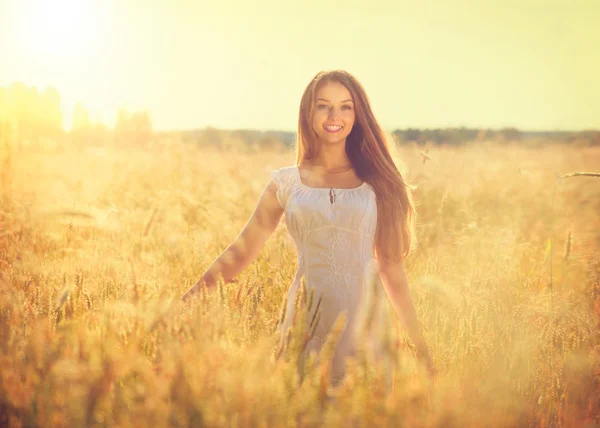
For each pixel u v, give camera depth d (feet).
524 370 8.54
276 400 5.47
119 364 5.83
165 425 5.27
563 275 14.93
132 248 15.26
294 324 6.79
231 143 47.32
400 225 9.76
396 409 5.56
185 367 5.63
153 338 6.73
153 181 30.53
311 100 9.86
